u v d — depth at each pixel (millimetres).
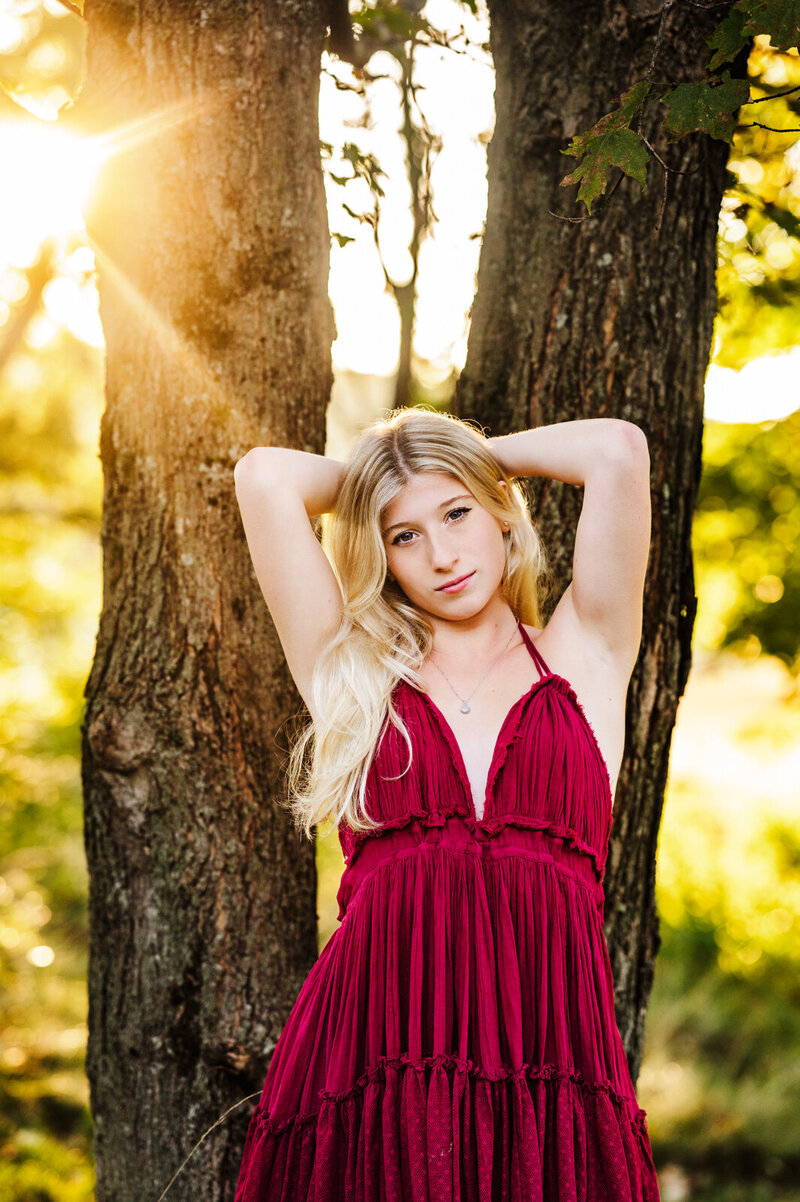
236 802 2418
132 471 2412
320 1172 1671
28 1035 5160
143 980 2428
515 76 2506
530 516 2500
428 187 3598
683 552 2529
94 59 2359
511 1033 1676
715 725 12188
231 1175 2412
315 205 2410
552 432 1987
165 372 2359
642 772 2523
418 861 1774
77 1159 4234
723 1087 5344
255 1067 2424
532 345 2473
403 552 1952
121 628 2438
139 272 2342
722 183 2531
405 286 3654
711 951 6891
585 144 1923
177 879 2404
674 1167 4777
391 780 1827
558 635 1979
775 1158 4797
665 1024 6031
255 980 2432
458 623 2006
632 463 1902
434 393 4402
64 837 7312
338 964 1800
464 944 1719
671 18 2365
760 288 3586
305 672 1989
